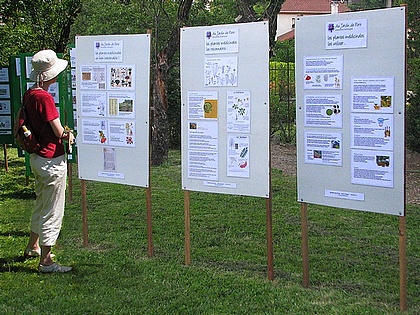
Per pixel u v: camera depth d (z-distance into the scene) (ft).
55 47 45.32
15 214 29.17
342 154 17.57
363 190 17.31
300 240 24.25
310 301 17.83
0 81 38.01
